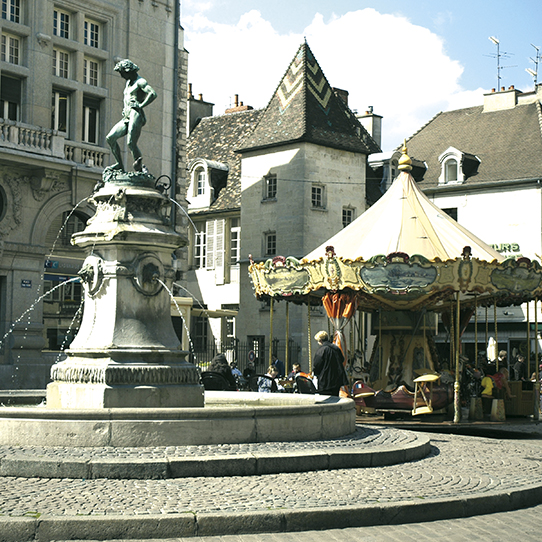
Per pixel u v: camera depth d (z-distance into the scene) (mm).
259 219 38469
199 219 43969
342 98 46188
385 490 7820
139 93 11836
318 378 13828
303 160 36750
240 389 20672
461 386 20547
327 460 8867
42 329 25812
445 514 7465
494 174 40719
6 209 25219
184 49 32438
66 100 27766
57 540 6191
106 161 28062
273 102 39312
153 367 10289
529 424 17250
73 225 27438
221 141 46562
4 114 25906
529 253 39219
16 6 26297
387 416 17812
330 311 17734
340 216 37875
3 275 25219
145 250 10867
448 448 11633
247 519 6598
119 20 28969
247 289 38906
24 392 14312
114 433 8875
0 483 7539
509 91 44312
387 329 19453
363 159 38938
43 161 25328
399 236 17969
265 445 9359
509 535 6961
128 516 6359
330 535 6672
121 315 10680
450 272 16359
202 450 8781
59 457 8094
